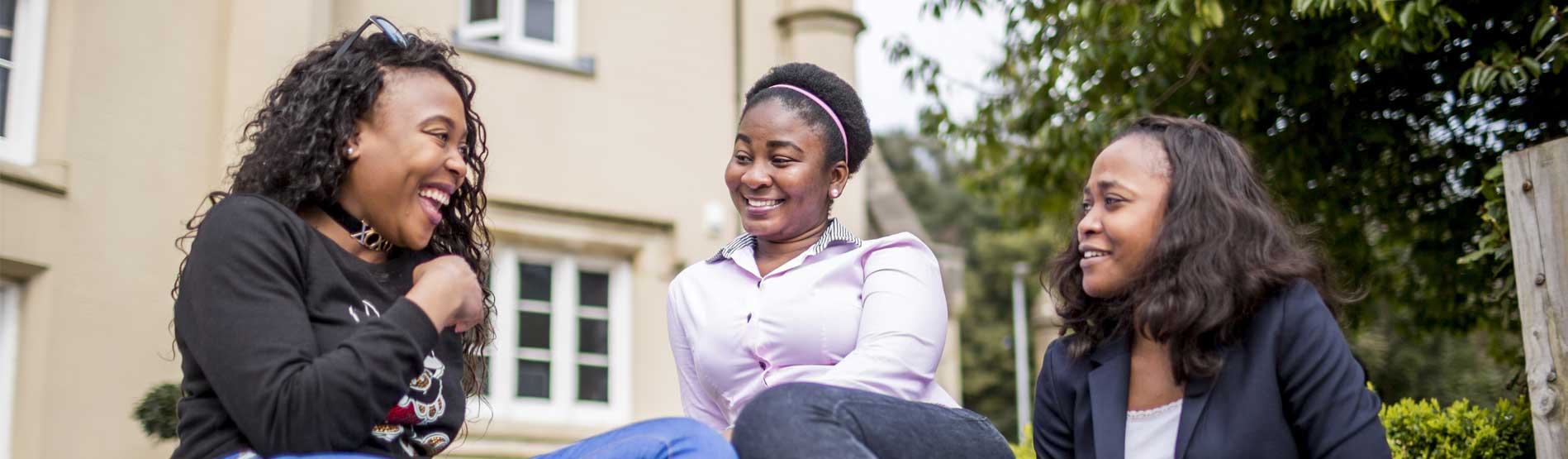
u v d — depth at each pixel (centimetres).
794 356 294
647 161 873
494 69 825
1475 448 411
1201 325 255
